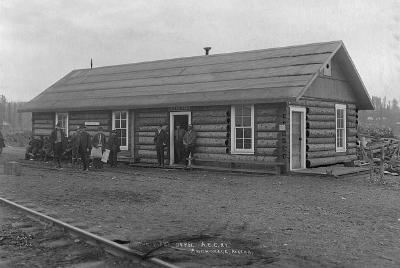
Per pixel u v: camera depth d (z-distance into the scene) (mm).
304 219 9531
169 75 23984
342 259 6672
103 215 10039
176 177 17219
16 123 92875
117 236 7973
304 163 18609
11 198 12164
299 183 15273
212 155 19828
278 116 17906
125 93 23766
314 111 19188
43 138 26312
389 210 10484
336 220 9430
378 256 6824
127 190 13875
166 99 20859
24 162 24578
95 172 19188
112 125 23891
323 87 19719
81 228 8648
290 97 16625
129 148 22953
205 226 8891
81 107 24312
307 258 6719
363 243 7594
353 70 20844
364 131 32281
